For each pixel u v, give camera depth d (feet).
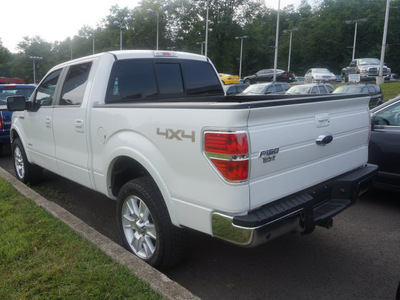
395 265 11.18
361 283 10.24
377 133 16.47
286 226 8.71
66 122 13.55
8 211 14.01
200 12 198.08
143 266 9.87
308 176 9.77
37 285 9.21
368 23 226.79
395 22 224.94
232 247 12.48
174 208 9.43
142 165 10.17
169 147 9.26
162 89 13.89
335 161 10.80
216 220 8.41
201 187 8.61
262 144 8.23
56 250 10.91
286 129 8.82
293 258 11.71
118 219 11.60
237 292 9.91
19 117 18.20
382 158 16.35
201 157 8.44
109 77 12.44
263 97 14.35
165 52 14.12
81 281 9.35
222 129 7.91
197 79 15.19
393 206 16.42
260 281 10.43
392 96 66.80
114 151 11.09
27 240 11.50
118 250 10.73
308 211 9.21
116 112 10.94
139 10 198.90
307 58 242.37
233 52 214.28
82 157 12.96
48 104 15.24
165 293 8.71
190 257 11.80
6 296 8.83
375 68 97.50
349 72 107.04
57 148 14.65
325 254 11.94
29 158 17.87
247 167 7.95
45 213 13.64
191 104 8.67
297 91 61.72
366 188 11.89
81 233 11.84
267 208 8.59
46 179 20.56
